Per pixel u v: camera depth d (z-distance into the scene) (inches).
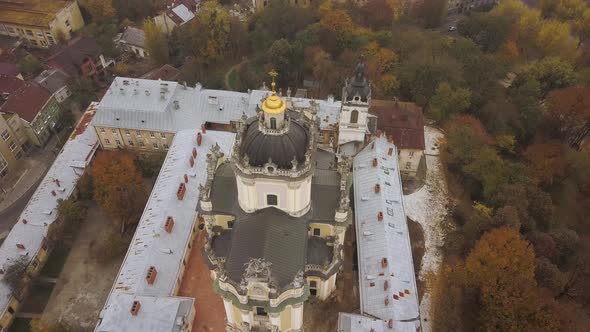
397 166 4030.5
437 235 3865.7
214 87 5743.1
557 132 5118.1
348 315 3004.4
